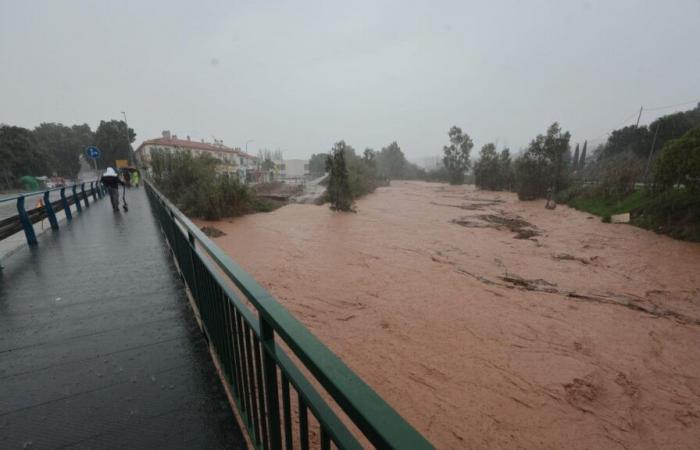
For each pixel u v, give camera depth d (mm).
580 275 8422
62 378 2195
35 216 6355
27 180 34250
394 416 622
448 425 3566
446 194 32094
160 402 1990
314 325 5711
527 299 6910
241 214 17578
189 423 1836
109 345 2594
